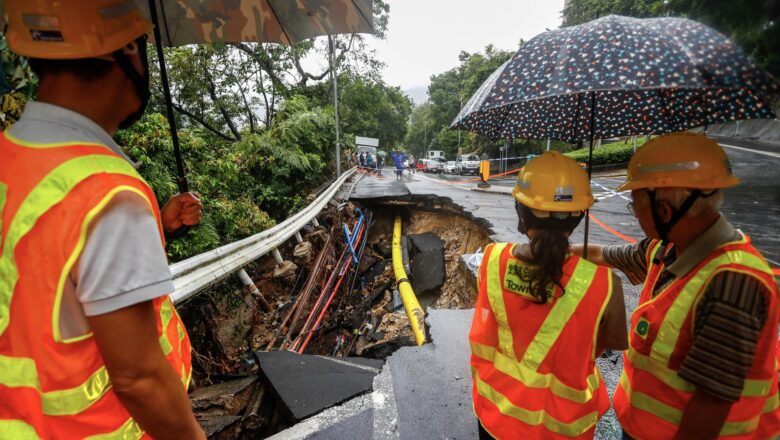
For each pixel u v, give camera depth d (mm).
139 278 821
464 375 2965
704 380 986
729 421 1095
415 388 2822
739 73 1065
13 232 790
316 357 3521
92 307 791
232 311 5512
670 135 1158
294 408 2650
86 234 772
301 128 12453
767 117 1344
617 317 1211
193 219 1641
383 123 43000
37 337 808
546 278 1139
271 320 6242
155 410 885
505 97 1326
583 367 1212
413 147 85938
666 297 1175
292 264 7516
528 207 1198
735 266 1000
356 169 25516
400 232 13305
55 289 783
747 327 960
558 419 1229
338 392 2811
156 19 1440
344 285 9680
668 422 1193
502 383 1338
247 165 10562
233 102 15070
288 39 1992
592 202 1173
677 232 1142
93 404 874
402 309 9164
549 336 1220
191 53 11602
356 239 11477
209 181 6461
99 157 851
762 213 8031
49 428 856
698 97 1545
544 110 2055
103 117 940
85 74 868
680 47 1133
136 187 866
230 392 3033
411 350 3330
